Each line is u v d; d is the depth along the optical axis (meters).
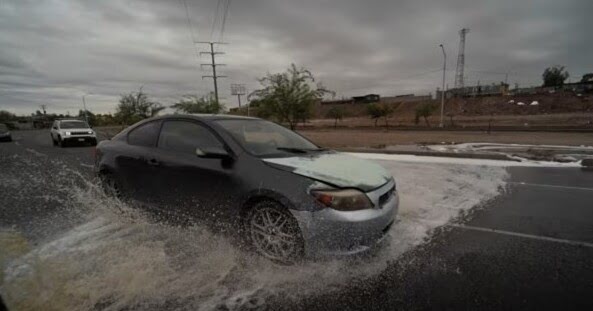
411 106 82.38
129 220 4.04
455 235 3.75
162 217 3.76
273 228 2.93
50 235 3.61
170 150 3.80
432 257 3.18
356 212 2.75
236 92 45.41
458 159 9.70
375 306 2.39
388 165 8.53
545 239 3.64
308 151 3.79
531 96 63.88
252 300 2.46
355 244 2.77
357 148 12.69
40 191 5.70
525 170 7.72
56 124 17.48
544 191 5.75
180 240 3.44
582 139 16.56
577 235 3.75
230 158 3.23
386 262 3.06
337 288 2.62
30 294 2.48
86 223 3.98
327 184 2.79
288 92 15.55
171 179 3.64
